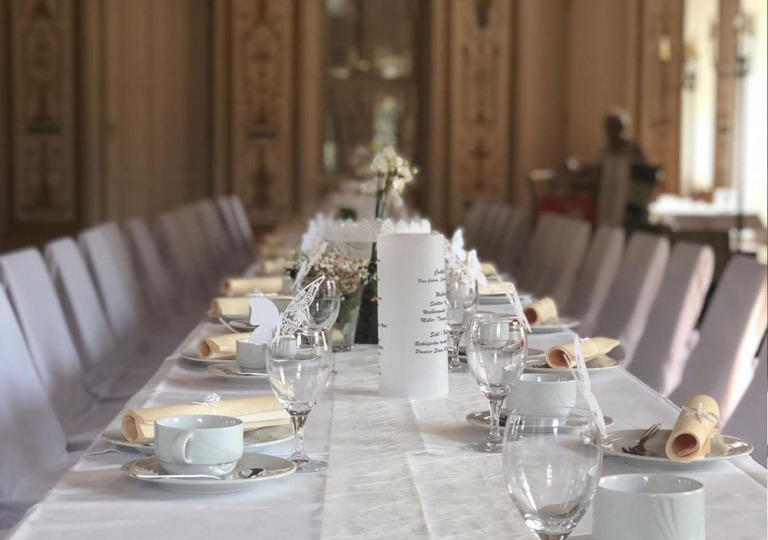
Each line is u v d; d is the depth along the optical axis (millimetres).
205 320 2955
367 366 2314
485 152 11086
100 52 10766
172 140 10945
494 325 1609
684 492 1087
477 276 2240
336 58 11234
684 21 11062
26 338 2742
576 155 11133
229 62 10867
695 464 1468
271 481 1429
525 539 1212
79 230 10805
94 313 3508
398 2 11266
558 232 5301
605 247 4484
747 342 2760
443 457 1552
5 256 2779
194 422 1442
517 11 10984
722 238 8797
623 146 9391
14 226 10781
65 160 10766
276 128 10914
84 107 10742
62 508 1307
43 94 10719
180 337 4371
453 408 1879
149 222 10938
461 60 11016
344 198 5773
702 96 11625
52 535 1212
